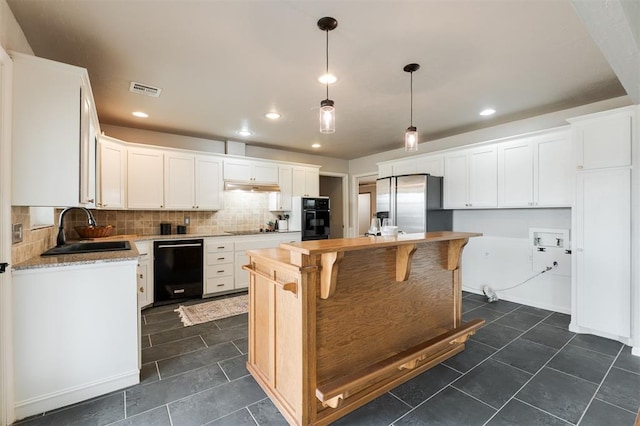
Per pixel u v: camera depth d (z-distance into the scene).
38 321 1.75
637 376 2.15
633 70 2.00
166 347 2.65
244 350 2.60
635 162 2.56
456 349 2.50
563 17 1.80
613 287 2.71
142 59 2.29
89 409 1.79
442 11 1.75
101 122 3.85
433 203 4.30
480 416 1.75
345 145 5.29
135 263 2.05
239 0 1.65
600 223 2.77
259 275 2.03
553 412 1.77
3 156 1.62
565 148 3.23
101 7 1.71
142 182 3.98
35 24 1.86
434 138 4.76
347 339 1.89
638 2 1.67
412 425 1.68
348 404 1.79
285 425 1.68
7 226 1.65
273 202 5.38
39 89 1.78
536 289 3.74
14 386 1.69
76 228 3.60
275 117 3.67
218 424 1.68
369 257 2.02
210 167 4.57
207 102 3.16
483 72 2.52
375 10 1.74
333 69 2.46
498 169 3.79
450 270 2.66
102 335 1.94
